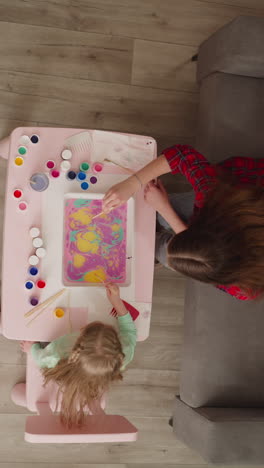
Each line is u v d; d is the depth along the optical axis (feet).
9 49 6.14
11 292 4.34
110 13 6.37
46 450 6.16
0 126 6.10
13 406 6.06
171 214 4.56
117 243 4.55
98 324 4.28
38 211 4.42
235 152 5.34
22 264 4.36
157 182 4.66
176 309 6.49
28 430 3.77
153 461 6.40
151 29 6.49
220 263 3.02
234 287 3.80
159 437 6.41
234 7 6.70
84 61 6.32
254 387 5.23
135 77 6.46
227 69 5.24
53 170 4.43
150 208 4.61
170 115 6.54
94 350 4.15
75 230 4.50
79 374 4.23
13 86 6.15
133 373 6.36
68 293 4.42
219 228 3.01
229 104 5.33
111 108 6.39
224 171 3.80
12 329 4.33
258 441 4.64
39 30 6.21
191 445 5.03
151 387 6.40
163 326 6.46
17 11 6.16
